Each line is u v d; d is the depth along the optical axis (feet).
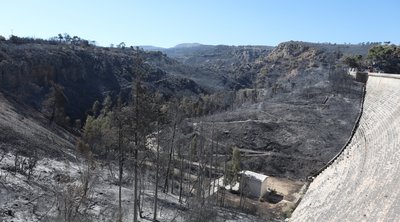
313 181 248.73
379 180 135.44
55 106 375.04
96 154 257.34
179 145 269.23
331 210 152.56
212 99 492.13
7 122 242.99
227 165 269.64
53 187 151.53
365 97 349.82
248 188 262.88
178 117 254.27
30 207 132.67
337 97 390.83
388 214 111.04
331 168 232.73
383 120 204.54
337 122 344.90
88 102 481.87
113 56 630.74
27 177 161.27
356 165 178.50
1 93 328.90
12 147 200.34
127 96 532.32
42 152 213.46
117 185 198.90
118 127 159.63
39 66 456.86
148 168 248.73
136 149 153.58
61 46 582.35
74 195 129.80
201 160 246.47
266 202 252.83
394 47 507.30
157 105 166.40
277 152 326.65
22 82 426.51
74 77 504.84
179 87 640.17
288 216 215.31
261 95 520.83
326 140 325.01
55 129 323.57
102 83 540.93
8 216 122.21
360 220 123.24
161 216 173.88
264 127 356.38
